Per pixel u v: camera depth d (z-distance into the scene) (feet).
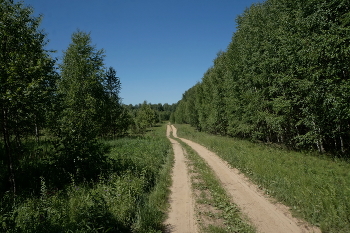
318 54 36.19
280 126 52.16
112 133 103.65
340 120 37.19
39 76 24.09
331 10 36.29
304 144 48.91
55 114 30.71
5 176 25.84
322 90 36.76
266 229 18.12
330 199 19.90
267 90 58.29
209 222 19.80
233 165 40.81
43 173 27.71
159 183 30.50
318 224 18.06
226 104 90.33
